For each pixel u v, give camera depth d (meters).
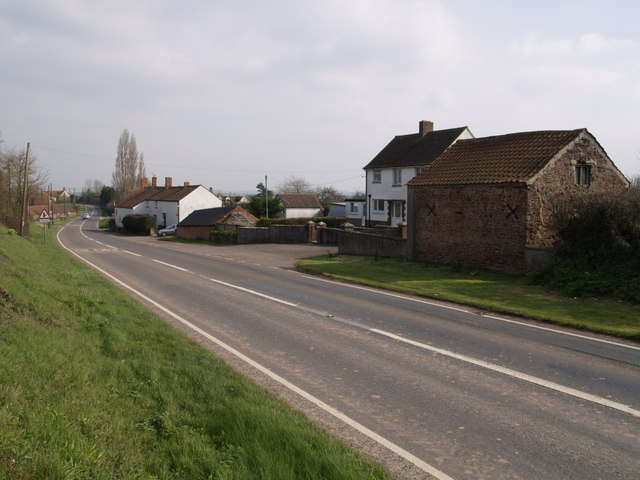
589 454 5.10
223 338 9.70
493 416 6.05
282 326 10.75
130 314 10.90
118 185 98.25
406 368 7.88
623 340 9.74
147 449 4.65
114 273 19.97
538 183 17.80
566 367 7.97
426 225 21.53
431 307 13.02
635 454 5.11
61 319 9.09
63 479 3.69
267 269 21.77
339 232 27.92
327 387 7.01
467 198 19.66
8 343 6.57
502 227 18.39
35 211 99.38
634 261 13.95
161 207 72.62
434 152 39.59
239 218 49.47
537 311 12.08
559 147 18.58
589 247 15.17
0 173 41.38
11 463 3.71
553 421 5.91
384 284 16.66
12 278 11.05
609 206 14.67
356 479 4.25
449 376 7.50
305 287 16.45
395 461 4.93
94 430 4.70
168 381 6.57
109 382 6.25
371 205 45.94
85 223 99.12
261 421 5.23
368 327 10.68
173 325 10.77
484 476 4.66
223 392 6.26
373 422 5.85
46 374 5.82
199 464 4.44
